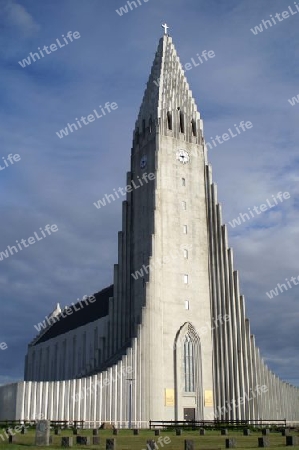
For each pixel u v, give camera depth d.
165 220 85.94
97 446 33.47
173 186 88.69
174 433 55.62
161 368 78.19
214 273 87.19
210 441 40.44
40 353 123.44
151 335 77.94
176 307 82.62
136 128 97.69
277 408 84.94
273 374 86.38
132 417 73.12
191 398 79.56
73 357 104.75
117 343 85.69
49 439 34.38
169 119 92.81
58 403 70.00
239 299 86.56
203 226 89.44
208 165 92.75
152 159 90.06
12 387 71.19
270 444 35.75
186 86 97.19
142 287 84.62
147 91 98.38
